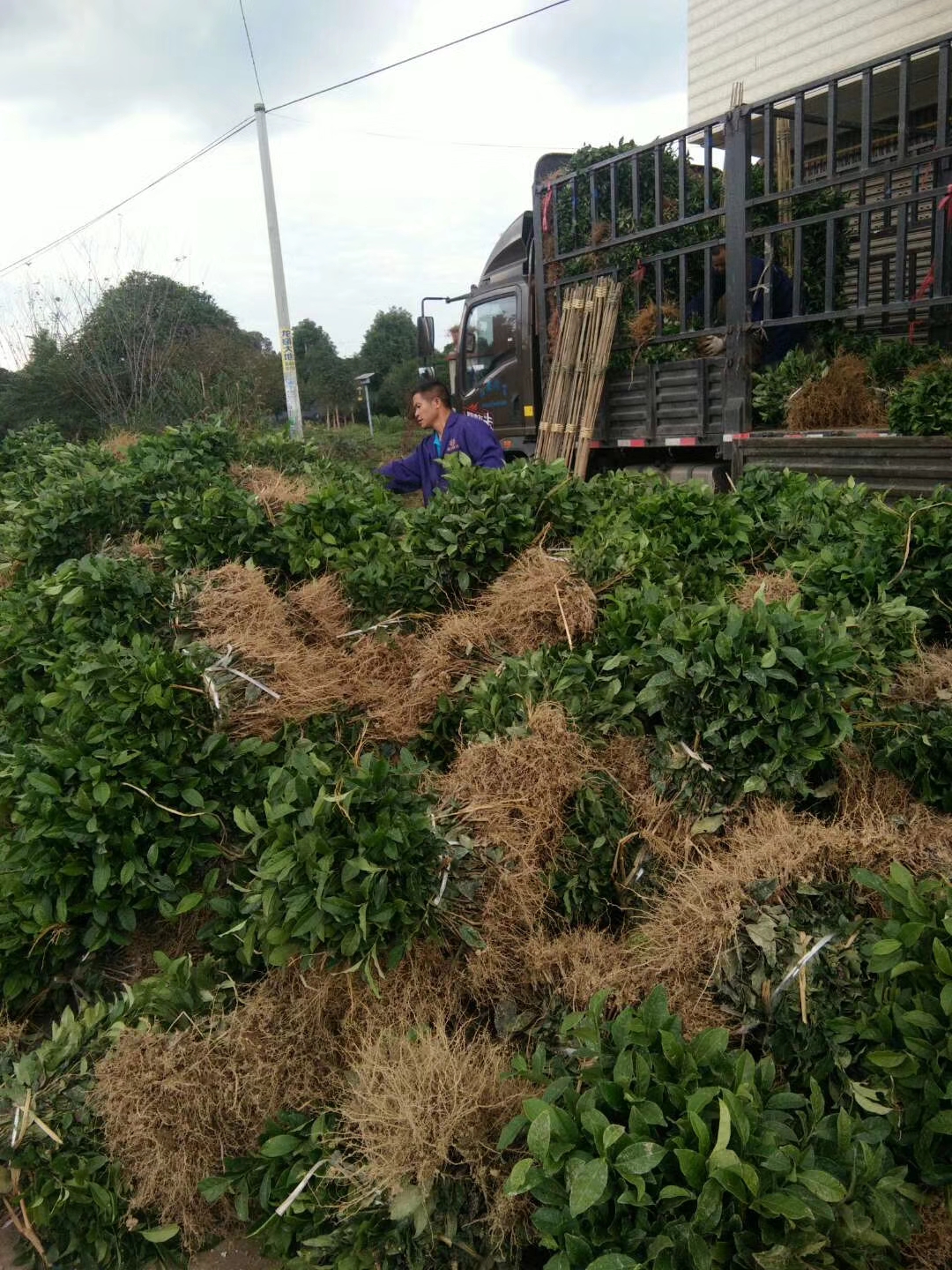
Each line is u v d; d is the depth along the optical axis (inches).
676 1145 67.4
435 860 95.9
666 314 291.6
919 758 101.7
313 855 87.6
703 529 158.4
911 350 245.0
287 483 198.8
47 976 109.3
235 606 136.6
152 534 178.7
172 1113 87.9
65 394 637.3
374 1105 81.8
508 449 369.1
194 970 100.3
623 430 314.0
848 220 299.3
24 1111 90.2
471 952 96.8
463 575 146.2
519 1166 68.7
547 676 120.3
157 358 641.0
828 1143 70.9
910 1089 74.1
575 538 152.6
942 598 134.3
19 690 144.6
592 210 301.1
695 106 432.8
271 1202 87.0
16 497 253.0
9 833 117.6
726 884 92.2
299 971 94.2
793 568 143.9
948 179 247.4
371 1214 81.0
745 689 100.0
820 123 288.8
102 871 100.6
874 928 85.4
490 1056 87.5
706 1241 63.8
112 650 120.1
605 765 109.9
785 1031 82.9
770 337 271.9
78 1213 88.8
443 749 132.2
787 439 237.5
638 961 93.2
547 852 103.7
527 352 350.0
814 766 105.0
